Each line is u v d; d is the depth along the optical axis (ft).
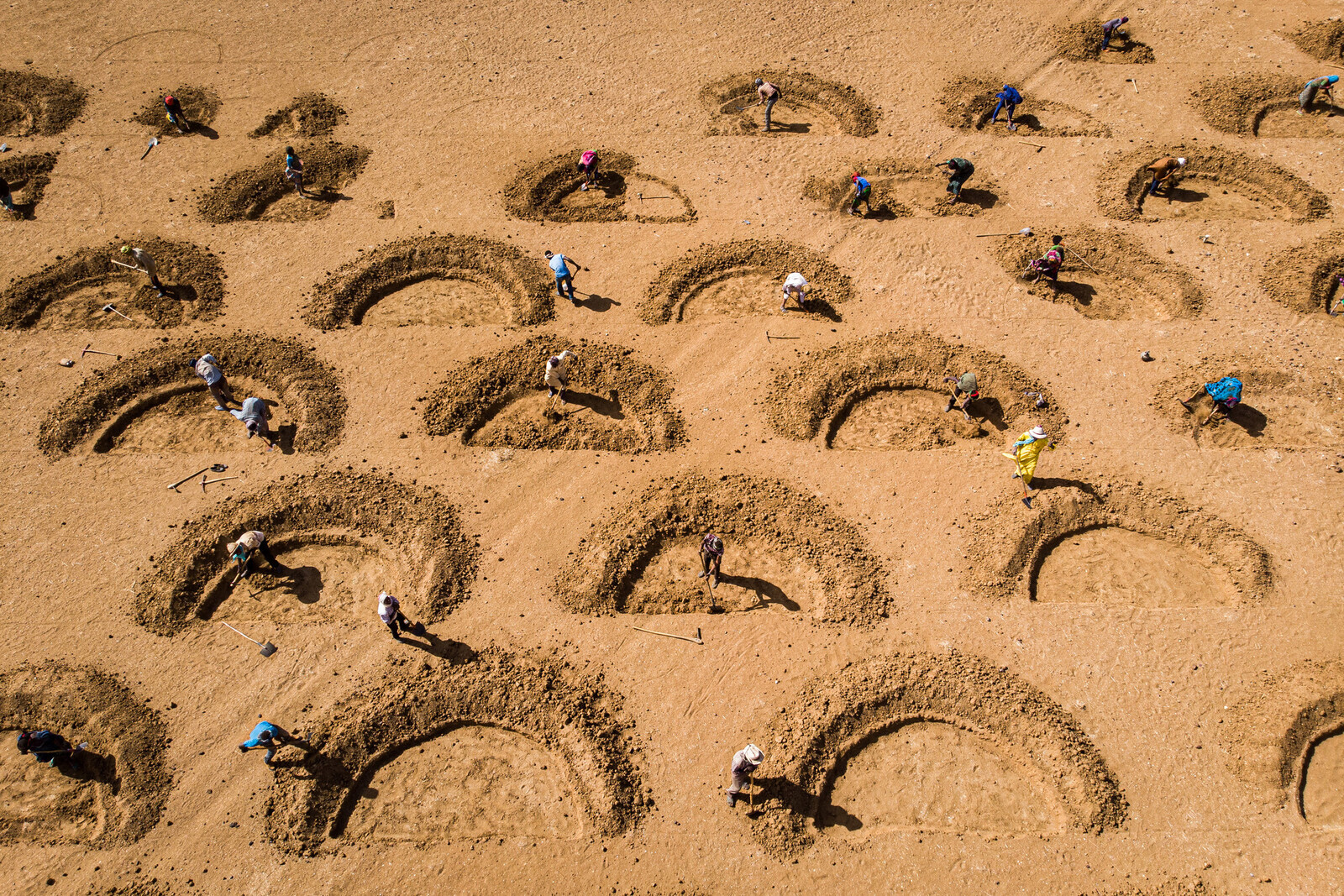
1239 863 52.16
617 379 76.13
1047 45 108.06
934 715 58.29
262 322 80.59
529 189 92.17
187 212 89.76
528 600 63.62
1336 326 78.64
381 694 58.70
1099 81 103.50
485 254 85.97
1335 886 51.19
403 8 114.32
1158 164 88.28
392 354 78.79
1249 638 61.11
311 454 71.82
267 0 115.03
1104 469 69.97
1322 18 108.17
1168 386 75.15
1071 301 82.48
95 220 88.79
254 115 99.91
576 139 98.32
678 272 84.89
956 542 66.33
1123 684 59.26
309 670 60.29
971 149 96.53
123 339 79.41
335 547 67.41
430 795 55.72
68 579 64.69
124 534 67.00
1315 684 58.29
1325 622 61.57
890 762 56.85
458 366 77.66
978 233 88.22
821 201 91.56
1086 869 52.21
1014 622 62.23
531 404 75.66
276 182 92.32
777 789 54.70
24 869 52.85
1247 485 68.90
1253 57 104.42
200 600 63.93
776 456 71.67
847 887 51.90
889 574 64.75
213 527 66.80
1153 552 66.28
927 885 51.85
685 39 110.42
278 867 52.75
